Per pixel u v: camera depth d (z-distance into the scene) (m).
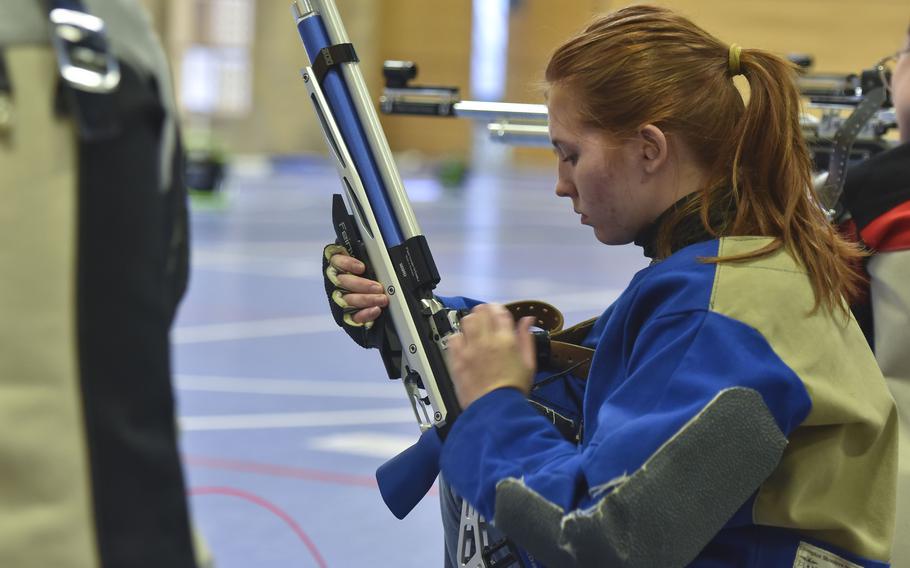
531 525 1.60
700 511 1.56
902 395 2.23
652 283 1.76
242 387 6.70
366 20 23.84
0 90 1.07
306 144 25.91
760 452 1.59
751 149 1.82
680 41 1.82
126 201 1.12
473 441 1.71
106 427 1.10
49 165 1.09
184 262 1.26
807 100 3.00
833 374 1.71
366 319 2.01
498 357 1.75
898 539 2.18
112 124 1.10
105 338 1.10
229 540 4.22
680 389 1.61
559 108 1.85
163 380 1.14
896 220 2.26
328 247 2.08
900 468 2.19
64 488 1.09
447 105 2.87
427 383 1.93
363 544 4.24
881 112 2.90
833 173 2.41
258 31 25.50
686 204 1.81
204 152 18.20
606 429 1.62
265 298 9.92
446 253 13.03
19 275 1.08
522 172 27.17
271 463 5.21
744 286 1.69
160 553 1.13
